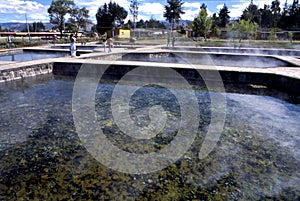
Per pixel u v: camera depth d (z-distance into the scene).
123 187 2.63
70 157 3.22
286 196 2.51
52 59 9.46
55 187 2.62
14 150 3.39
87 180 2.75
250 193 2.55
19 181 2.72
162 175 2.86
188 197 2.49
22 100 5.64
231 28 27.75
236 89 6.94
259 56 11.28
